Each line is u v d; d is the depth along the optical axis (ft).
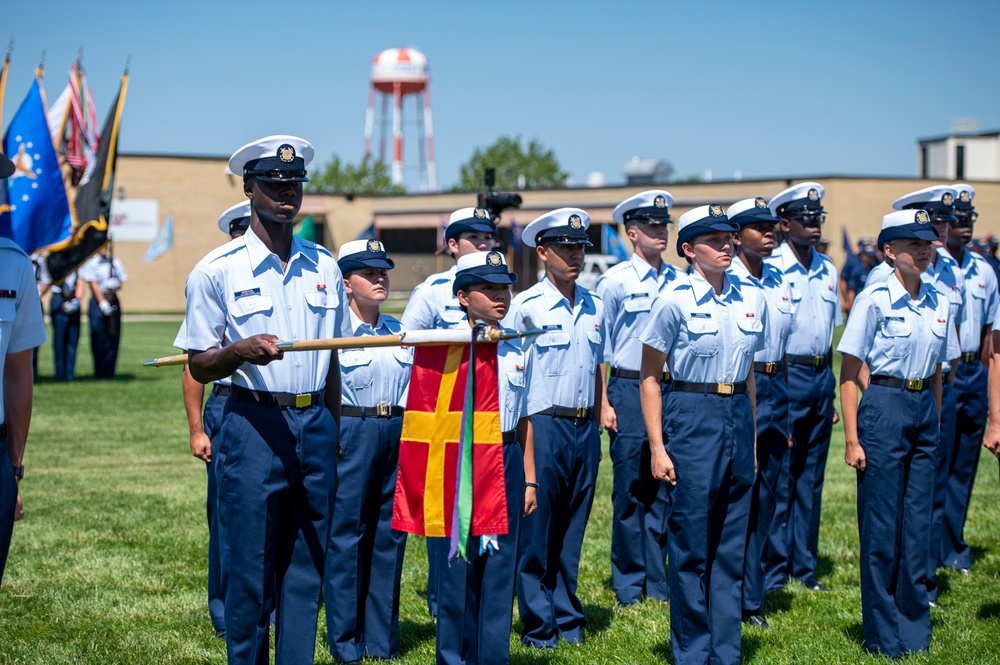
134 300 163.63
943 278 25.34
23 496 34.01
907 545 20.21
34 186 59.41
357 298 20.71
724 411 19.11
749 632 21.61
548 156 237.66
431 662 19.97
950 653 19.98
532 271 161.68
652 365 19.40
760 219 24.08
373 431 20.06
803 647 20.57
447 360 17.16
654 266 25.68
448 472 17.07
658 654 20.29
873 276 23.21
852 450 20.45
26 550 27.40
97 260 69.21
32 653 20.08
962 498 26.35
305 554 16.15
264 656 15.97
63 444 44.45
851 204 139.85
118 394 61.05
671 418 19.26
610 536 29.76
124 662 19.79
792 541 25.67
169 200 164.14
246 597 15.74
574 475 21.24
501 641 17.93
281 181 15.65
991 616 22.39
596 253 164.35
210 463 20.93
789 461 24.89
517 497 18.22
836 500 33.83
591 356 21.31
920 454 20.36
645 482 24.14
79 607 22.95
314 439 15.97
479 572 18.03
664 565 24.99
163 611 22.81
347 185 239.91
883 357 20.30
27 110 59.52
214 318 15.80
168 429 48.62
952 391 23.95
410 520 17.30
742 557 19.39
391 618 20.35
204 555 27.12
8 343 15.08
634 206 25.53
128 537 28.81
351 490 19.94
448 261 185.88
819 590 24.76
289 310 15.99
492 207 28.66
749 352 19.27
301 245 16.47
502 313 17.97
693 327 18.92
